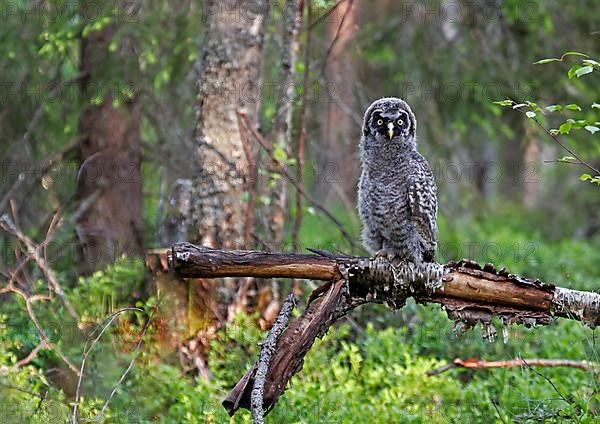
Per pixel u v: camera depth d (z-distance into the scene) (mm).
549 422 11320
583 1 21578
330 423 11742
